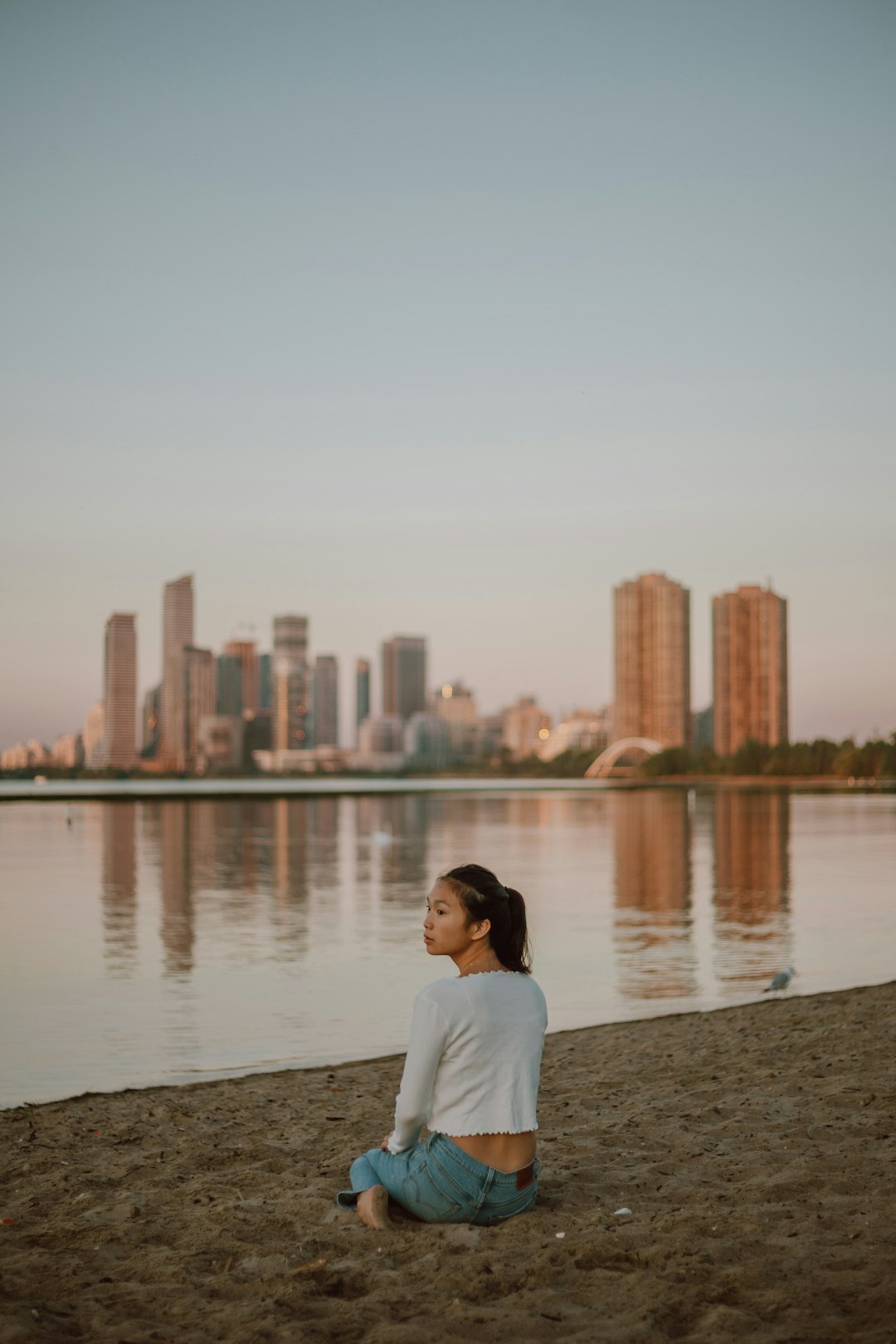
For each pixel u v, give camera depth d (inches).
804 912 1017.5
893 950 775.7
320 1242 188.5
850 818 3314.5
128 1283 178.1
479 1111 189.2
